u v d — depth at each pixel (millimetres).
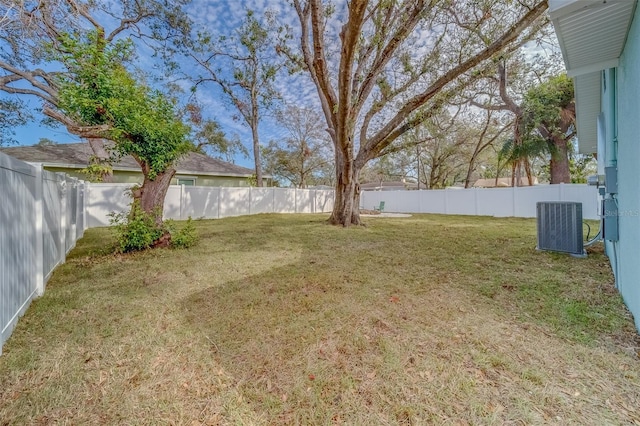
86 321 2590
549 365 1879
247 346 2182
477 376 1797
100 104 4797
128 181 12461
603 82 4016
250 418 1520
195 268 4305
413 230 8234
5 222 2328
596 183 4176
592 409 1516
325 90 6441
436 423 1456
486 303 2918
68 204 5355
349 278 3777
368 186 32312
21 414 1529
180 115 9398
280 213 14719
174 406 1598
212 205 12352
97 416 1526
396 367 1902
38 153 11242
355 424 1464
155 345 2199
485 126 16094
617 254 3180
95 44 4891
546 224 5098
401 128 8227
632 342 2105
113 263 4613
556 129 12344
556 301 2898
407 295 3166
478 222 10320
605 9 2207
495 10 5918
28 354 2059
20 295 2637
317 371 1879
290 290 3357
